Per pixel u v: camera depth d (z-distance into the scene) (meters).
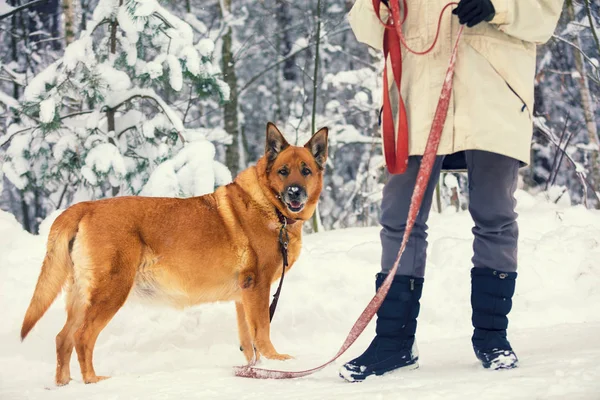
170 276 3.94
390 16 3.06
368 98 14.06
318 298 5.16
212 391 2.66
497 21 2.73
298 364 3.59
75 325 3.70
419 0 3.00
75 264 3.72
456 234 7.08
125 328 4.60
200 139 8.52
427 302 5.21
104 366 3.95
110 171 8.36
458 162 3.27
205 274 3.99
